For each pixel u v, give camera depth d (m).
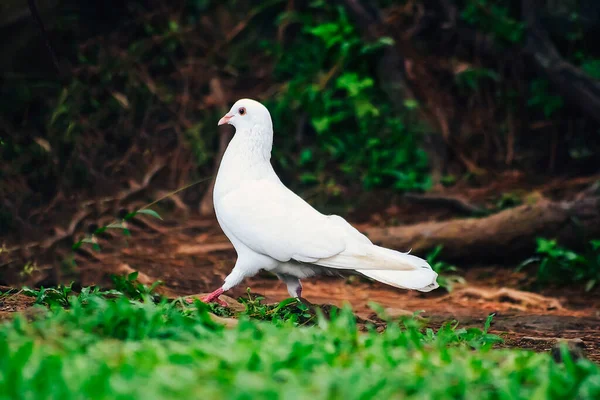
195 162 16.66
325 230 7.88
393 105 17.16
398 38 17.30
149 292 8.59
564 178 17.23
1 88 15.66
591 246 13.16
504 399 4.91
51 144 15.00
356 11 17.27
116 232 13.34
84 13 17.72
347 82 16.77
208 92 18.11
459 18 18.05
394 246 13.21
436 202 15.84
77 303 6.62
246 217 8.06
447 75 17.95
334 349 5.64
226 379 4.76
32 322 6.59
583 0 18.55
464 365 5.52
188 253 12.99
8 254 11.90
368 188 16.52
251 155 8.51
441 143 16.94
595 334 9.09
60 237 12.46
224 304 8.37
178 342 5.91
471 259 13.38
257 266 8.17
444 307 11.17
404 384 4.96
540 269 12.74
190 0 18.91
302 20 18.28
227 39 18.64
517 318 10.12
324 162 17.12
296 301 8.13
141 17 18.25
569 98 16.94
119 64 16.84
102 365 4.74
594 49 18.56
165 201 15.59
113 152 15.92
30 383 4.53
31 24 16.33
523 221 13.18
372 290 12.16
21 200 13.62
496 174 17.09
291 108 17.41
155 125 16.88
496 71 18.11
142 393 4.34
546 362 5.93
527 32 17.36
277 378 4.97
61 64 16.31
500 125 17.84
